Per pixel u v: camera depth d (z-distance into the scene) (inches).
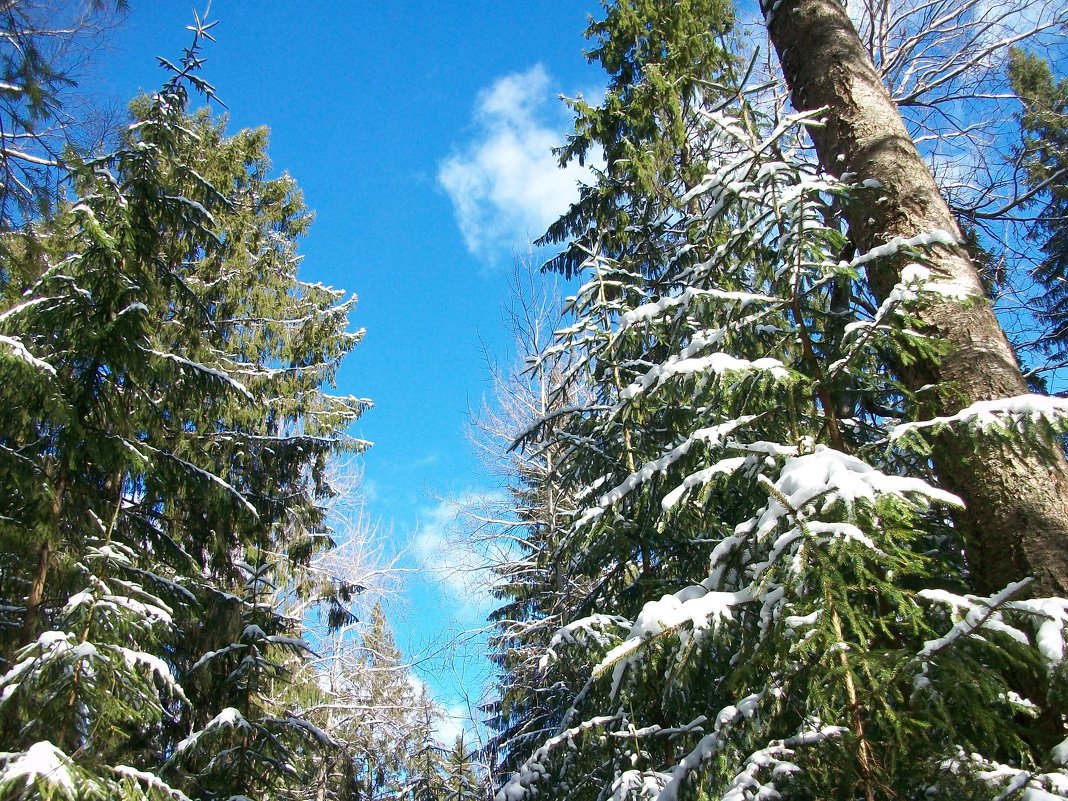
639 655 119.0
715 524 188.5
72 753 188.1
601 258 298.8
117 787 165.6
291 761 301.7
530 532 485.1
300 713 428.5
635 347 248.7
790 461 111.2
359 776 474.9
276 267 467.2
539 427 286.2
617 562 259.6
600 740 215.5
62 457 230.7
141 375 259.0
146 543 295.0
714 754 126.5
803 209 148.3
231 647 304.7
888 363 168.6
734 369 137.3
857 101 182.1
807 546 94.6
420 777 515.8
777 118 166.2
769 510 104.3
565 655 263.3
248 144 495.8
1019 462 128.9
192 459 354.0
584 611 273.6
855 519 96.9
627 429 247.8
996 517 127.8
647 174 347.3
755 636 115.0
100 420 247.3
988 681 88.3
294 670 490.3
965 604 99.8
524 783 220.5
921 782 92.3
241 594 371.9
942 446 137.3
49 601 225.6
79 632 190.2
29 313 240.8
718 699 181.5
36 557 224.7
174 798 180.7
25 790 146.9
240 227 454.0
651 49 390.0
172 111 302.5
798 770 100.7
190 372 285.7
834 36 193.5
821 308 190.4
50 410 216.5
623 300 293.3
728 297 153.5
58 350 248.2
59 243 278.4
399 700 604.7
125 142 276.1
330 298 469.4
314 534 422.6
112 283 255.0
